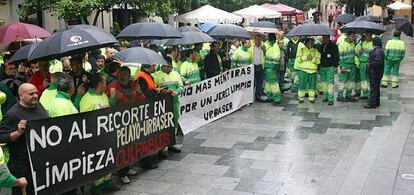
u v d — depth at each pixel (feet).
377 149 24.27
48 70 22.90
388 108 36.60
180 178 22.16
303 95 39.93
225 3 81.92
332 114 35.17
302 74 39.34
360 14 86.63
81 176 18.65
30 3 45.65
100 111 19.48
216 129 31.50
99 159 19.54
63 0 42.57
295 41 45.96
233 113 36.52
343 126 31.30
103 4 44.96
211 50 35.70
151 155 23.50
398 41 44.39
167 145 24.71
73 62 21.30
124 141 21.12
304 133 29.76
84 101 19.67
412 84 47.34
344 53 39.32
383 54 36.01
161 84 25.95
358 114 34.83
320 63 38.91
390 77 48.83
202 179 21.94
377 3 85.46
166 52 35.50
